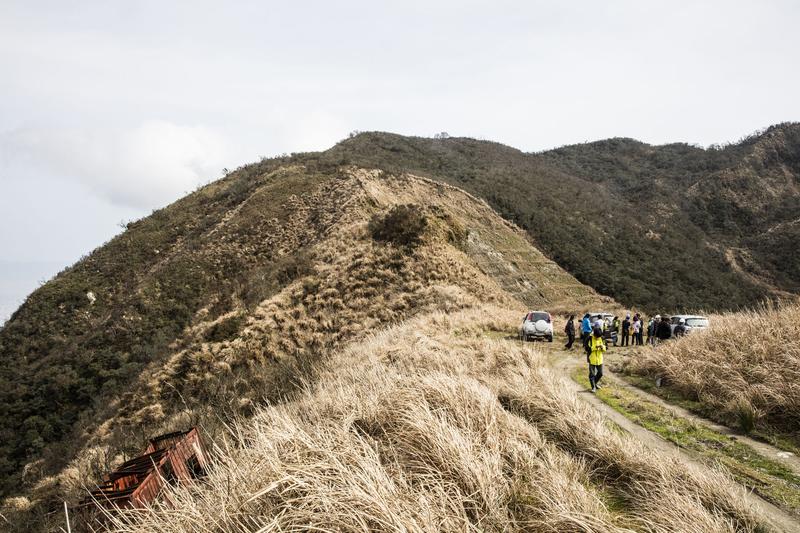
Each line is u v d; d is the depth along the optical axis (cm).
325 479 400
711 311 5597
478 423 615
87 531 662
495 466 494
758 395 828
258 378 2094
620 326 2755
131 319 4353
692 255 8000
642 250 7388
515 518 441
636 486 513
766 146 13488
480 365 1145
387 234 3909
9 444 3328
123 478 836
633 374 1309
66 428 3334
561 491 456
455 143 13525
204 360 2692
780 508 495
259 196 6272
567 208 8375
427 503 380
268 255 4997
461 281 3316
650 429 788
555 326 2791
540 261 5838
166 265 5372
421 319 2342
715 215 11100
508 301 3369
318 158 8238
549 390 815
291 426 522
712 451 676
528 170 11181
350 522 348
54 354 4522
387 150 10962
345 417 621
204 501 423
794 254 8600
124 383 3503
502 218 6812
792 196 11512
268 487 372
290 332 2892
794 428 744
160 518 416
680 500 453
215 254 5269
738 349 1041
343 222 4709
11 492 2725
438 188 6669
